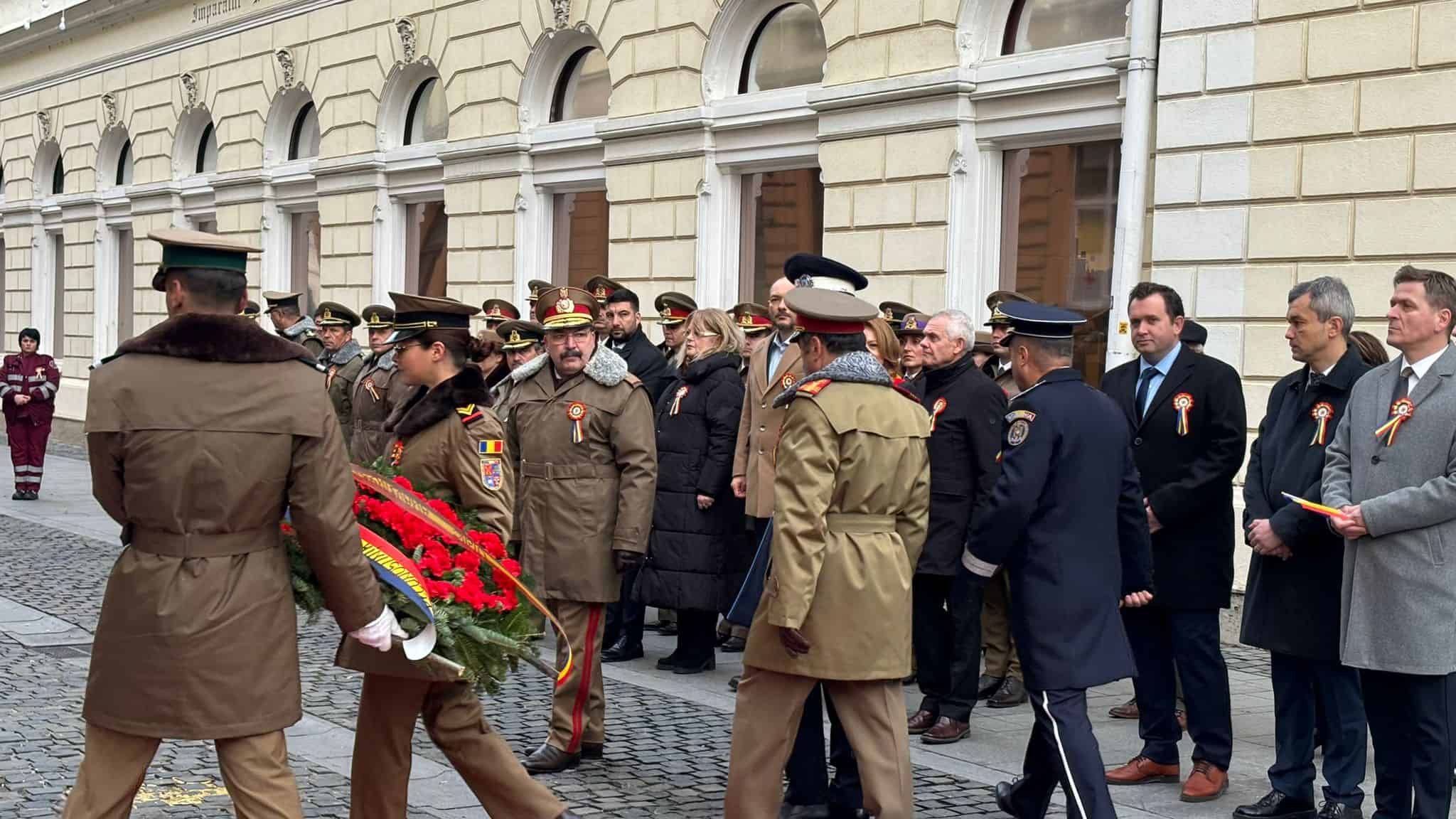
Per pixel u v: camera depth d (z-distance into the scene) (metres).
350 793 4.98
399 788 4.85
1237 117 9.66
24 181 28.92
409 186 18.69
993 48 11.65
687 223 14.29
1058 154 11.24
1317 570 5.59
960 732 7.02
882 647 4.96
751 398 7.94
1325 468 5.41
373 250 19.17
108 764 3.94
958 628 7.01
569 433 6.49
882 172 12.30
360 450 10.49
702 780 6.15
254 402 3.89
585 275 16.14
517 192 16.64
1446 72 8.68
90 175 26.53
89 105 26.53
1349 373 5.70
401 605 4.39
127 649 3.88
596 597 6.34
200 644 3.84
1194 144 9.91
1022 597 5.23
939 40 11.77
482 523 5.02
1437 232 8.72
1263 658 9.09
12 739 6.48
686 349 8.72
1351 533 5.10
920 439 5.14
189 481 3.85
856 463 4.95
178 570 3.87
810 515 4.83
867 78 12.42
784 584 4.83
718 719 7.24
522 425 6.68
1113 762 6.64
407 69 18.64
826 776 5.73
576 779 6.11
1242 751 6.87
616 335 9.58
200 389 3.87
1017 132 11.36
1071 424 5.22
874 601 4.95
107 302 26.30
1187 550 6.10
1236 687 8.28
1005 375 8.60
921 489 5.16
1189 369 6.34
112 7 25.06
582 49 16.33
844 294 5.16
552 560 6.40
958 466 7.08
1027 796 5.47
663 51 14.62
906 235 12.09
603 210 15.87
